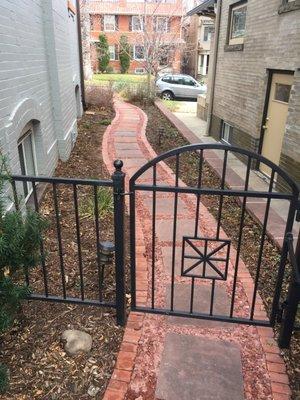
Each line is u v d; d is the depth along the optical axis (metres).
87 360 2.21
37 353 2.25
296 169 5.22
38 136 4.87
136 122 10.31
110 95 12.97
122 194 2.15
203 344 2.35
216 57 9.42
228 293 2.86
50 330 2.43
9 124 3.46
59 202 4.55
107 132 8.90
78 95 10.27
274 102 6.30
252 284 2.98
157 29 20.22
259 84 6.62
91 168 6.11
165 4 25.22
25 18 4.29
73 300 2.54
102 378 2.10
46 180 2.23
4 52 3.45
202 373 2.14
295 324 2.40
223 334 2.44
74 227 3.86
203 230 3.95
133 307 2.58
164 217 4.22
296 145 5.20
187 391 2.04
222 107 9.05
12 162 3.49
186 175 6.16
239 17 7.99
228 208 4.77
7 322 1.98
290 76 5.71
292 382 2.12
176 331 2.46
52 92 5.81
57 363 2.19
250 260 3.45
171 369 2.16
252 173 6.70
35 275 2.98
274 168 2.05
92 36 30.89
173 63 26.03
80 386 2.05
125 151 7.20
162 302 2.73
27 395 1.99
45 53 5.43
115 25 30.80
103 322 2.52
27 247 2.11
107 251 2.49
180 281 2.99
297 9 5.17
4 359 2.20
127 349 2.28
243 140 7.55
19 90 3.95
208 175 6.25
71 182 2.22
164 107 13.55
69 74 7.44
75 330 2.38
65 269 3.08
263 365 2.21
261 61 6.51
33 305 2.66
